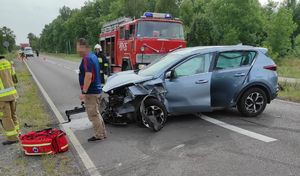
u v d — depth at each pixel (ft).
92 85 20.21
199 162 16.92
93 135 22.24
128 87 22.76
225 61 25.03
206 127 23.29
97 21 263.90
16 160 17.90
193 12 179.11
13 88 21.22
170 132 22.30
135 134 22.15
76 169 16.43
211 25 137.49
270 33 135.44
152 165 16.70
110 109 23.86
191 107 24.11
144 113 22.17
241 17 153.07
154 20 41.16
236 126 23.41
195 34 134.62
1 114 20.68
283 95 36.47
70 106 33.01
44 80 60.90
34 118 27.40
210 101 24.49
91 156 18.22
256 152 18.11
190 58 24.12
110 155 18.30
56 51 402.31
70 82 56.13
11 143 20.98
